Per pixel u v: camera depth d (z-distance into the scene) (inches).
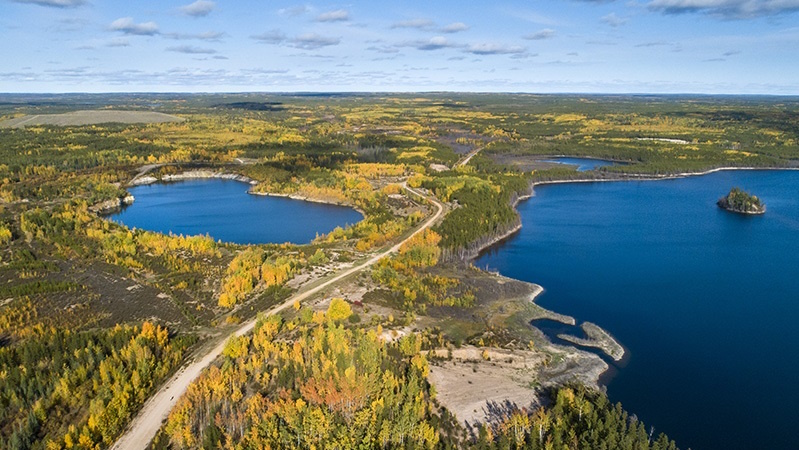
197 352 4660.4
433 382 4239.7
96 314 5438.0
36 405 3693.4
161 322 5295.3
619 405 3745.1
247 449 3260.3
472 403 3998.5
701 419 3978.8
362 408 3597.4
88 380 4077.3
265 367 4212.6
